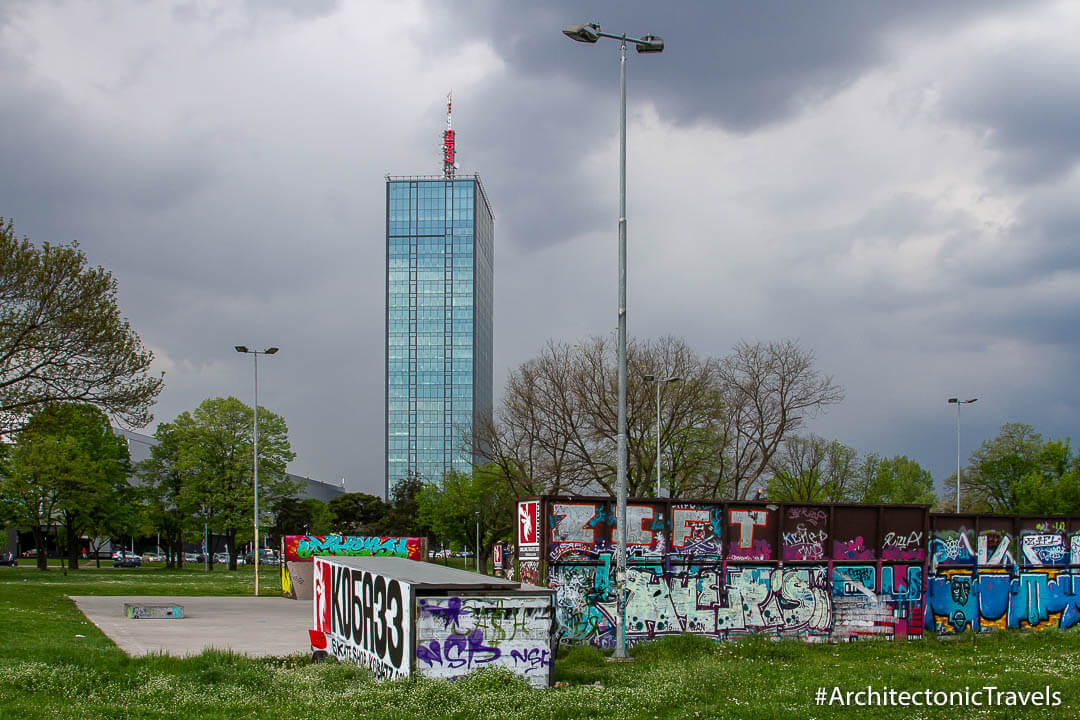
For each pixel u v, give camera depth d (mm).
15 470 53406
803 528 19781
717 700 11688
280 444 66188
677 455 46469
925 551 20562
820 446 58500
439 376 181500
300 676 12531
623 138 18766
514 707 10602
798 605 19469
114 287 35406
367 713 10234
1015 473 60906
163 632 20531
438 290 183875
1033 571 21922
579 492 46969
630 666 15289
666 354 46656
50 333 33312
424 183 187125
